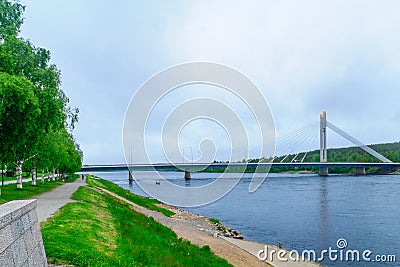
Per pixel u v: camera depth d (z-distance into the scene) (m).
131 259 11.84
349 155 148.12
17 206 6.68
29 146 29.19
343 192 65.94
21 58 27.47
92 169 102.75
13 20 28.20
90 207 22.06
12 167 44.03
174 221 32.59
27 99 21.64
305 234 30.83
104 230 15.13
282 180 107.19
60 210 18.95
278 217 40.03
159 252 14.51
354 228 33.03
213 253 20.12
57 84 33.12
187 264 14.76
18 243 6.18
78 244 11.49
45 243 10.71
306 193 65.50
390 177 117.44
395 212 42.06
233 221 38.00
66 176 84.00
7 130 24.34
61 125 31.52
